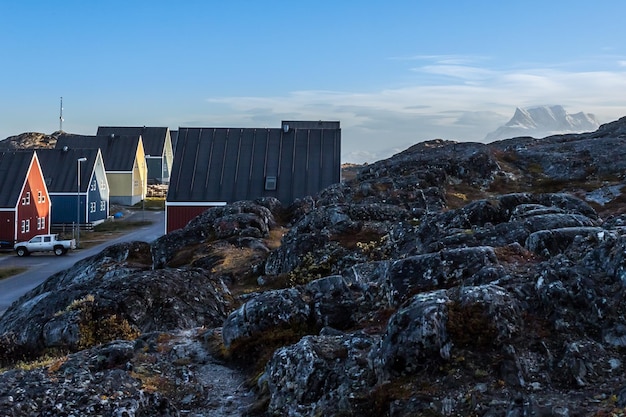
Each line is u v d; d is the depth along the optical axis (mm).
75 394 9305
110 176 88250
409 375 8695
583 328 8945
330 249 22141
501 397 7852
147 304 16859
